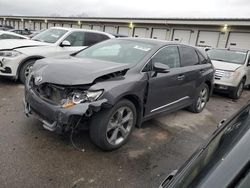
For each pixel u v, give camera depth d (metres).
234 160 1.04
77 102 3.02
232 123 1.57
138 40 4.53
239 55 8.78
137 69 3.70
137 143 3.78
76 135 3.71
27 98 3.52
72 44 7.48
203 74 5.36
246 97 8.64
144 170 3.10
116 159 3.25
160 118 5.01
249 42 18.84
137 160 3.30
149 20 25.33
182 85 4.66
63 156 3.17
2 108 4.54
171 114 5.34
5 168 2.80
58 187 2.61
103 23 31.20
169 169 3.19
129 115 3.57
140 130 4.27
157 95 4.01
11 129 3.71
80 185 2.68
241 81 7.91
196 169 1.25
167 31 24.55
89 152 3.33
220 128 1.76
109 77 3.36
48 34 7.78
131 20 27.05
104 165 3.08
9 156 3.03
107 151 3.42
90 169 2.97
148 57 3.93
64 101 3.07
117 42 4.59
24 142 3.39
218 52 9.14
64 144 3.45
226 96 8.31
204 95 5.75
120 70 3.50
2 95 5.33
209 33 21.36
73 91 3.09
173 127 4.63
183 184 1.23
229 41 20.05
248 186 0.91
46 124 3.19
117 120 3.39
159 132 4.30
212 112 6.02
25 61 6.27
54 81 3.17
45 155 3.14
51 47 6.88
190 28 22.59
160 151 3.63
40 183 2.63
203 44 21.88
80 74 3.21
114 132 3.40
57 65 3.50
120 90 3.24
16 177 2.68
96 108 3.00
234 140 1.18
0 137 3.44
